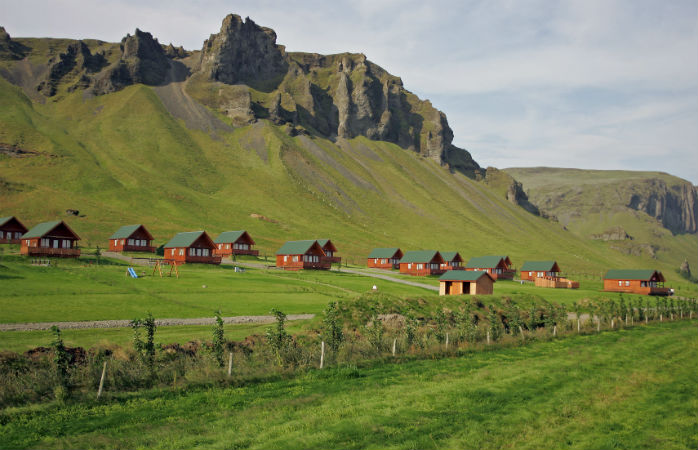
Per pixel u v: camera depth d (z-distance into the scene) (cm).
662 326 6147
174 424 2102
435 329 4694
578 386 2936
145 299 5825
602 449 2017
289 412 2275
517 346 4288
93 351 3075
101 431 2012
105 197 19450
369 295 5762
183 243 10962
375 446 1905
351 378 2956
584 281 15450
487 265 13275
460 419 2248
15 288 5684
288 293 7225
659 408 2584
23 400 2381
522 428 2194
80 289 6059
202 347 3353
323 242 13000
